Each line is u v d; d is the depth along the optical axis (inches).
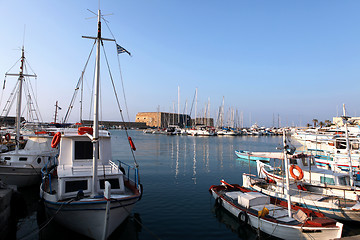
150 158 1598.2
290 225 440.8
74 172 477.1
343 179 683.4
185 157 1679.4
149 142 2987.2
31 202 627.5
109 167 514.9
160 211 593.9
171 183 896.9
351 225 533.3
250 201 538.6
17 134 812.0
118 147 2319.1
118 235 457.7
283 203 569.0
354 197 581.9
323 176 674.8
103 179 474.9
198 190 797.2
